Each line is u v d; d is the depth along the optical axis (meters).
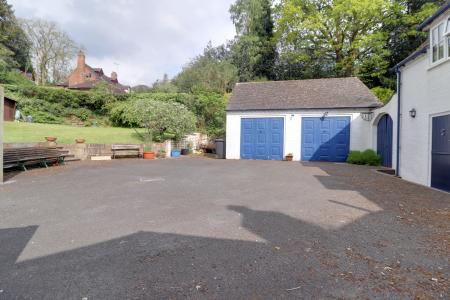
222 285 2.75
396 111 11.41
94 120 26.95
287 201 6.21
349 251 3.59
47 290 2.63
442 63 7.89
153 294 2.58
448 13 7.70
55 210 5.36
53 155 12.09
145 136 19.50
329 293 2.63
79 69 51.50
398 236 4.14
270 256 3.41
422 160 8.77
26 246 3.66
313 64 29.86
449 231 4.37
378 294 2.63
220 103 25.59
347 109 16.64
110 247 3.64
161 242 3.81
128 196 6.59
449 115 7.62
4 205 5.72
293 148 17.64
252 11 34.62
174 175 10.02
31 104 24.88
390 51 26.42
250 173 10.76
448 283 2.85
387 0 23.67
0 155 8.16
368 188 7.82
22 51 42.62
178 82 36.41
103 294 2.57
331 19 25.27
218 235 4.09
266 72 34.06
